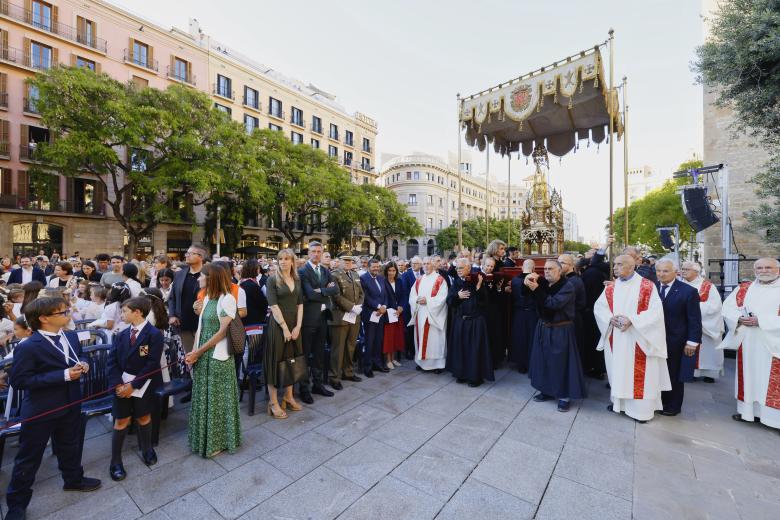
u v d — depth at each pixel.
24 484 2.30
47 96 14.70
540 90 6.04
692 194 9.94
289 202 23.16
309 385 4.27
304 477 2.79
